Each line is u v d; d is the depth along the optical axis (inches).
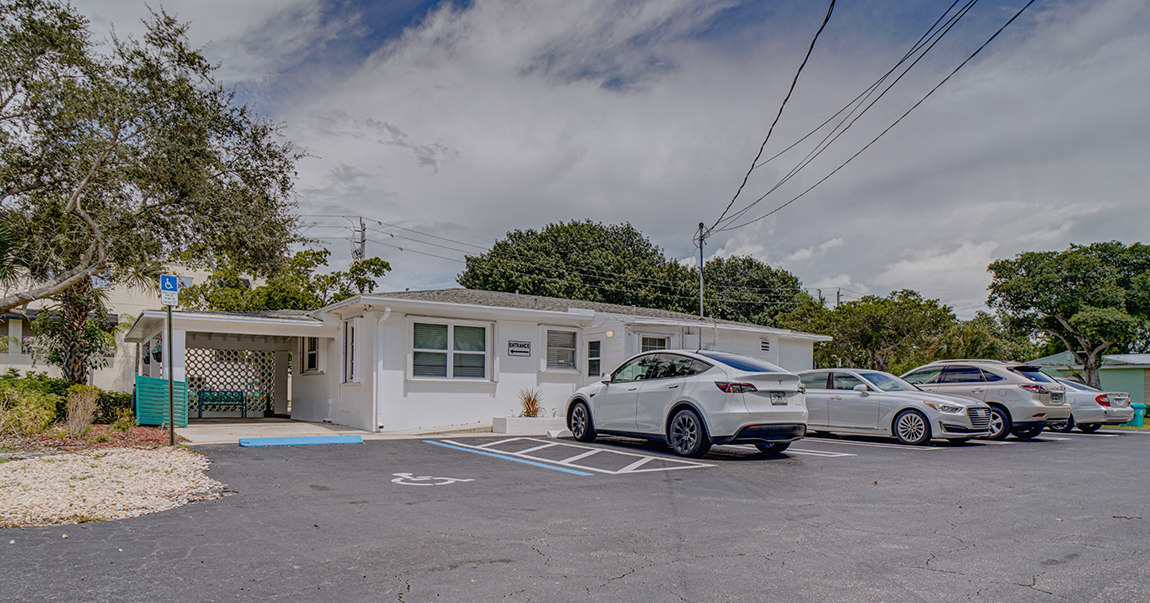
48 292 524.7
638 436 425.1
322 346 674.2
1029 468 351.9
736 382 371.6
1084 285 1177.4
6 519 209.5
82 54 509.7
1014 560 178.2
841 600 146.9
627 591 152.3
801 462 370.6
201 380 740.0
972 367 583.8
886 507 246.7
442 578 160.6
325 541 193.8
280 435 483.5
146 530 203.3
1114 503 255.6
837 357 1279.5
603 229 1889.8
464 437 498.0
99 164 506.9
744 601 146.1
